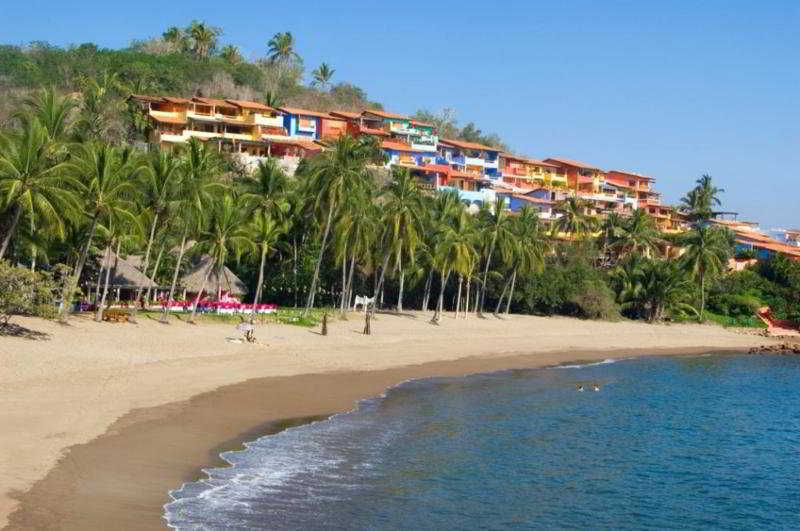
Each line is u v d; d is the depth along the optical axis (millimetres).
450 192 93625
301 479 30109
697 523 30719
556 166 171500
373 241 79688
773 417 55031
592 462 38250
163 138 107375
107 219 58469
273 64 163625
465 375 60406
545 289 102438
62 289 55719
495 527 27625
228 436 34781
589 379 64875
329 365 56500
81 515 23141
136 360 48156
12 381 38594
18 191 49125
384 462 33844
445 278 88500
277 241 79500
